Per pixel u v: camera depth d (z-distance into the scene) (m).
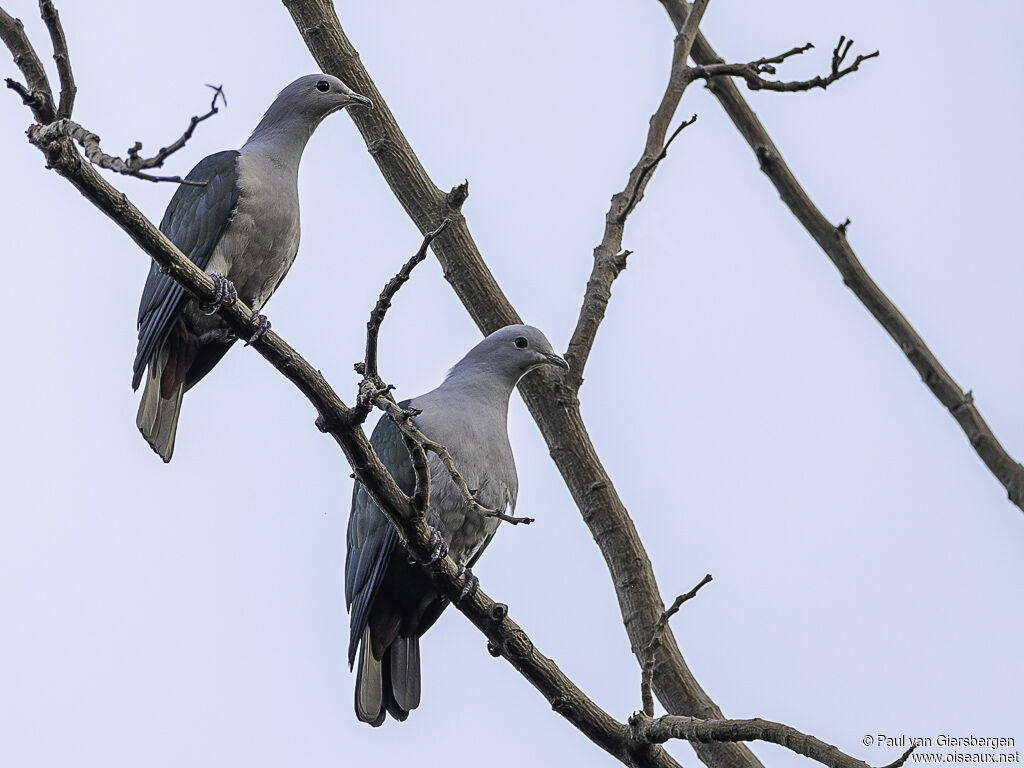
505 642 9.25
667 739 8.40
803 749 7.60
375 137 12.42
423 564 9.16
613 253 11.92
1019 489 11.12
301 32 12.66
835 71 12.24
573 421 11.54
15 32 7.13
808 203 12.73
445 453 7.84
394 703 10.65
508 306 12.19
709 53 13.61
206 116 6.55
